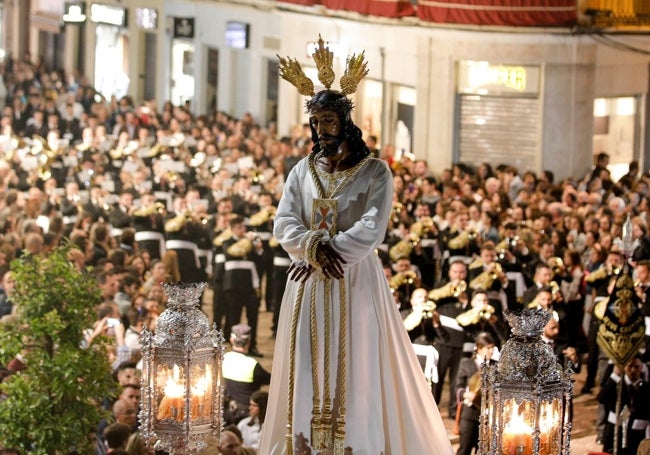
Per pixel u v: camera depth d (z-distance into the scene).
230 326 30.36
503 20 43.97
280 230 9.52
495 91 45.22
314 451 9.37
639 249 30.05
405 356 9.66
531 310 9.28
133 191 36.50
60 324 14.88
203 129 48.22
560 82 44.44
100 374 15.02
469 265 29.19
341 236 9.27
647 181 38.03
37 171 39.78
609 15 43.72
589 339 26.84
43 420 14.53
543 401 9.11
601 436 23.09
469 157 46.03
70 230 32.66
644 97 45.62
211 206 36.38
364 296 9.45
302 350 9.39
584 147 44.75
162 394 9.63
